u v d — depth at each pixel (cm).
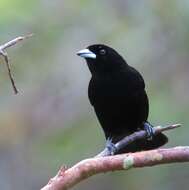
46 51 1532
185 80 1569
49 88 1557
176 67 1573
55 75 1552
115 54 912
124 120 905
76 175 566
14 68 1498
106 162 566
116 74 902
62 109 1566
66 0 1547
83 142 1548
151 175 1535
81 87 1563
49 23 1520
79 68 1556
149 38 1562
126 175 1572
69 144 1555
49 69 1543
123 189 1574
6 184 1617
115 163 566
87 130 1556
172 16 1530
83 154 1538
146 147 837
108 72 904
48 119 1566
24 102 1557
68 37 1549
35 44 1513
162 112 1457
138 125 913
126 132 920
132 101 901
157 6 1540
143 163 567
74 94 1563
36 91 1557
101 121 924
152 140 832
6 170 1619
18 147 1588
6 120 1555
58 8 1542
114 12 1570
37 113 1562
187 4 1498
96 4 1566
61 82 1556
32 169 1609
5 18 1432
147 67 1562
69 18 1547
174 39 1555
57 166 1569
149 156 567
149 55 1562
